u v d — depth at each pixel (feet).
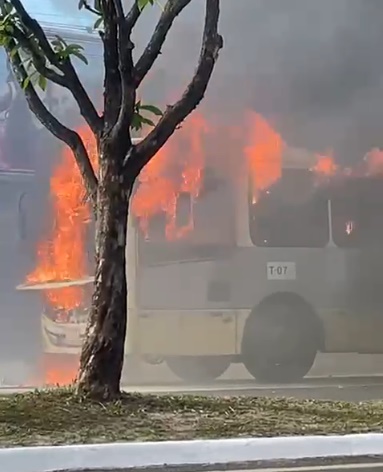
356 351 40.98
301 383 39.45
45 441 19.17
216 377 38.60
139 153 24.04
